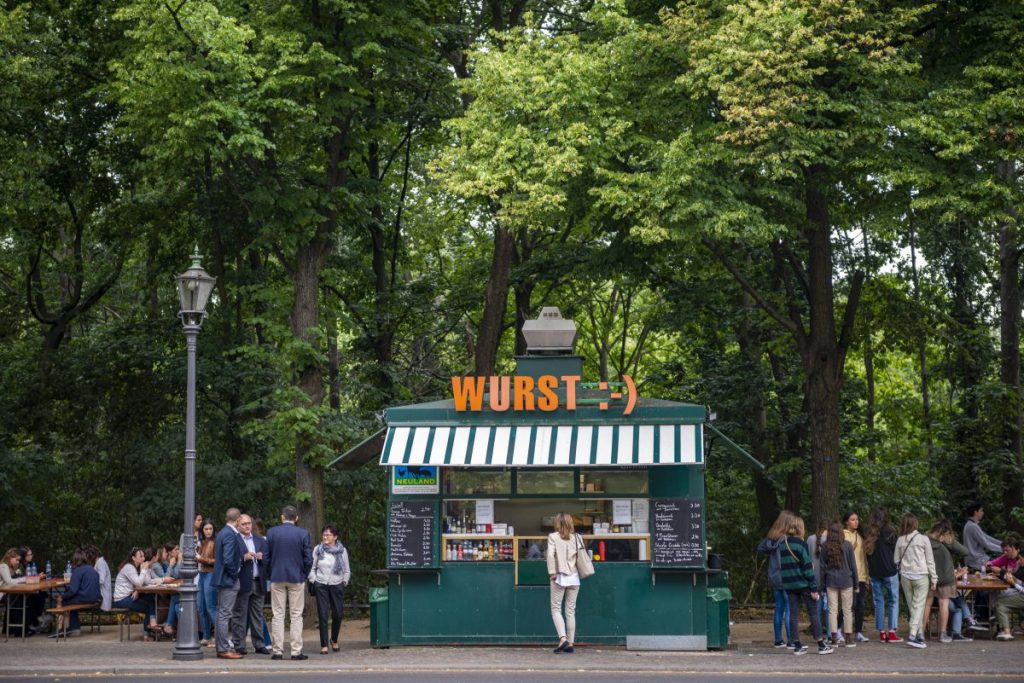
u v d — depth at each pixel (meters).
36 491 30.38
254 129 21.72
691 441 16.81
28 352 32.72
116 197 31.48
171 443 28.17
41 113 28.73
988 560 20.02
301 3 23.59
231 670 14.72
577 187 22.33
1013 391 30.11
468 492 17.55
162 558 21.95
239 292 26.02
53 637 20.95
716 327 32.25
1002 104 19.88
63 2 28.42
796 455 30.77
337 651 17.12
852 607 18.22
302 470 24.19
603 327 39.34
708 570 16.95
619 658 15.69
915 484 30.64
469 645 17.23
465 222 35.84
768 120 19.92
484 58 22.39
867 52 21.17
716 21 21.59
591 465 16.69
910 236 29.22
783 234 21.61
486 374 27.77
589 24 29.44
